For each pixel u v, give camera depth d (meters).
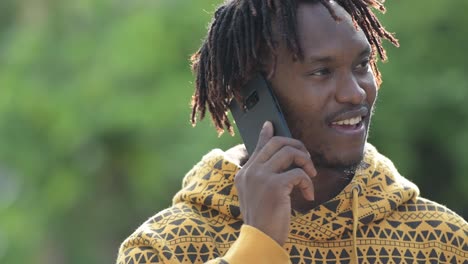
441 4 18.36
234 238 5.65
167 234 5.63
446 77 18.33
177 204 5.83
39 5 23.25
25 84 22.30
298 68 5.42
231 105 5.72
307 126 5.45
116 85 20.81
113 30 21.36
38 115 22.17
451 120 18.41
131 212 22.83
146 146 20.50
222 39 5.69
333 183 5.68
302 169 5.29
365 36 5.51
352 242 5.59
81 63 21.75
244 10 5.59
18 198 23.38
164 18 20.62
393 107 18.23
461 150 18.39
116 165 21.91
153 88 20.50
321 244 5.58
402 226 5.69
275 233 5.23
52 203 23.14
